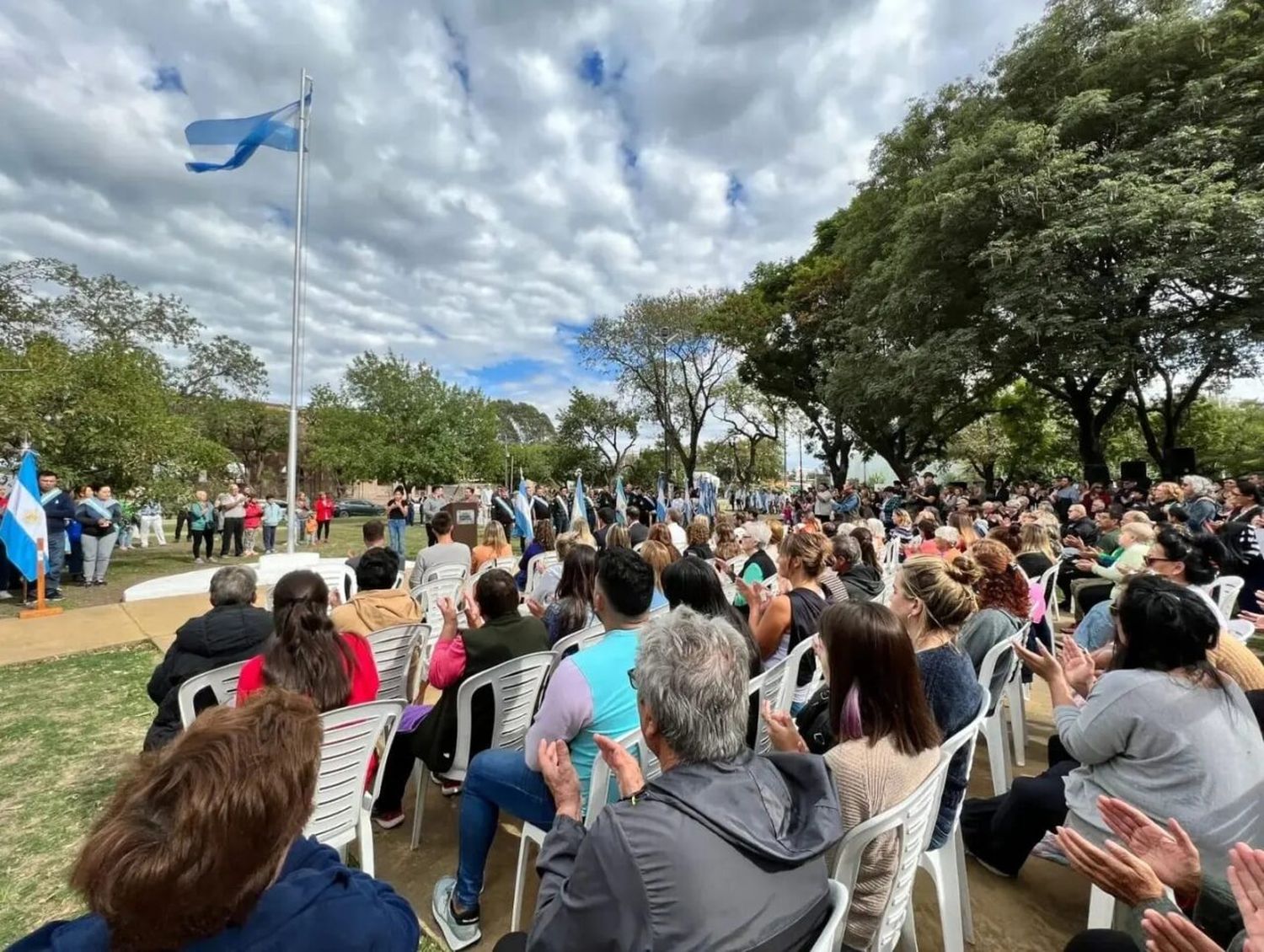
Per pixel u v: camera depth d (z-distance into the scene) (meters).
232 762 0.89
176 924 0.83
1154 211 11.96
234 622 2.92
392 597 3.34
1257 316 13.05
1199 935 1.25
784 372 27.22
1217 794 1.74
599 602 2.48
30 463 7.17
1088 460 18.56
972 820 2.79
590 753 2.20
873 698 1.73
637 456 46.66
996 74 16.41
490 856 2.83
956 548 5.72
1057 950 2.25
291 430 8.49
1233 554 5.55
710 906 1.05
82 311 20.66
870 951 1.56
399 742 2.94
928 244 15.71
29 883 2.60
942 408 21.53
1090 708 2.00
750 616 3.80
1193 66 13.75
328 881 1.03
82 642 5.98
